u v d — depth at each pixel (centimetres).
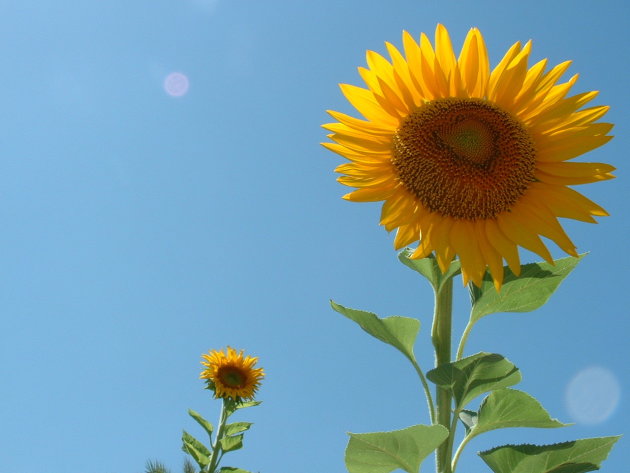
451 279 96
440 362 93
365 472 90
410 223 97
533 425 90
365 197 98
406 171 99
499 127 100
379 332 97
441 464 90
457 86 100
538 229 97
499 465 91
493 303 97
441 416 92
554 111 100
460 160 98
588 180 99
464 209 98
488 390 89
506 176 98
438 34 100
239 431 253
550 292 96
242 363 259
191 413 251
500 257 96
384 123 101
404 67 100
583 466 89
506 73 100
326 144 99
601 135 99
